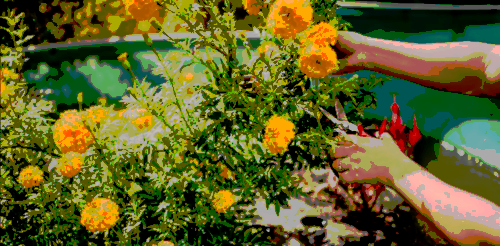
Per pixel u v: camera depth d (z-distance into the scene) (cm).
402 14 298
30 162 142
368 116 242
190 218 138
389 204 184
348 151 121
